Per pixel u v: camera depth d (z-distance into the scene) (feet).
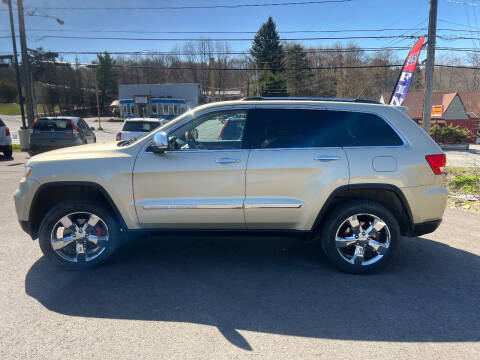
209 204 13.65
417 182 13.76
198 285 13.12
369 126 14.08
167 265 14.85
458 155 97.30
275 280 13.57
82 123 50.55
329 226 13.88
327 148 13.74
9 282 13.16
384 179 13.60
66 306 11.60
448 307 11.73
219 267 14.70
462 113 150.92
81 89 290.76
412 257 15.97
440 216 14.25
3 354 9.27
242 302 11.96
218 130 14.10
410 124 14.19
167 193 13.76
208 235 14.28
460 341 9.98
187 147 14.01
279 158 13.58
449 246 17.39
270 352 9.46
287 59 218.38
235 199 13.69
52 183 13.66
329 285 13.19
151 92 202.49
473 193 28.86
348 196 14.32
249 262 15.24
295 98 14.56
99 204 14.02
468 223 21.24
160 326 10.57
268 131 13.96
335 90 219.82
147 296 12.30
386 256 13.93
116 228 14.21
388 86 209.77
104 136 129.08
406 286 13.16
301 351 9.50
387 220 13.74
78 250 14.07
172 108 196.54
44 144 45.60
